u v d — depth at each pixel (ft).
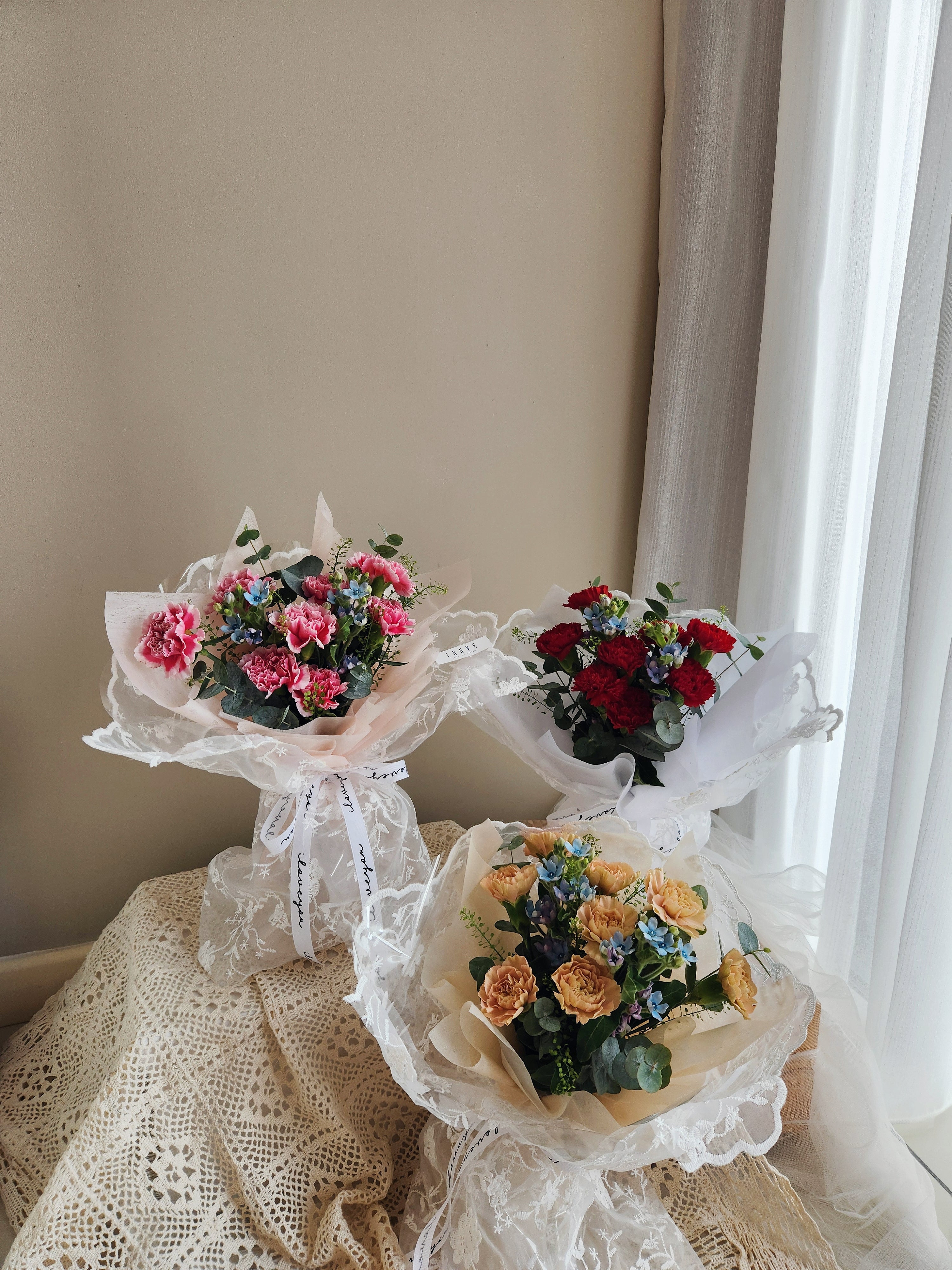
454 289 5.23
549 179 5.23
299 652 3.76
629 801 4.17
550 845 3.26
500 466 5.63
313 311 5.03
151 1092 3.87
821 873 5.15
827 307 4.73
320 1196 3.90
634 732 4.08
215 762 3.78
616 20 5.08
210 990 4.18
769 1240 3.85
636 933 2.90
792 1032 3.07
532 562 5.90
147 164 4.60
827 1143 4.30
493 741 6.08
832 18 4.36
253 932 4.26
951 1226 4.27
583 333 5.56
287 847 4.26
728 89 4.86
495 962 3.19
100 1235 3.64
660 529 5.56
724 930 3.81
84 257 4.63
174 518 5.13
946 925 4.28
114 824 5.48
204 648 4.09
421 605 4.66
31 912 5.48
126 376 4.84
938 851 4.13
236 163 4.72
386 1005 3.19
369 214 4.98
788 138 4.61
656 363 5.40
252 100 4.66
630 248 5.49
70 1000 4.90
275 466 5.21
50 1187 3.62
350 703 4.02
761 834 5.57
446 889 3.53
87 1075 4.42
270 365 5.04
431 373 5.33
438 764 6.02
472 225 5.16
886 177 4.41
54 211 4.53
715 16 4.73
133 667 3.89
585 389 5.66
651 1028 3.06
